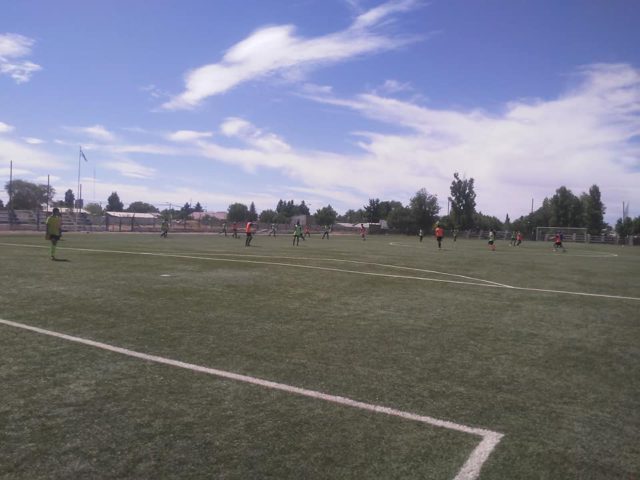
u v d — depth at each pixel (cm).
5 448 350
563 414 439
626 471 341
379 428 397
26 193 8712
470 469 336
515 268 2036
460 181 9600
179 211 9931
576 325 849
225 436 376
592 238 7675
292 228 8631
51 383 480
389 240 5772
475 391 493
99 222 6188
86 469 325
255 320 796
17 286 1080
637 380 544
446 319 860
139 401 440
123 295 991
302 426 397
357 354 614
